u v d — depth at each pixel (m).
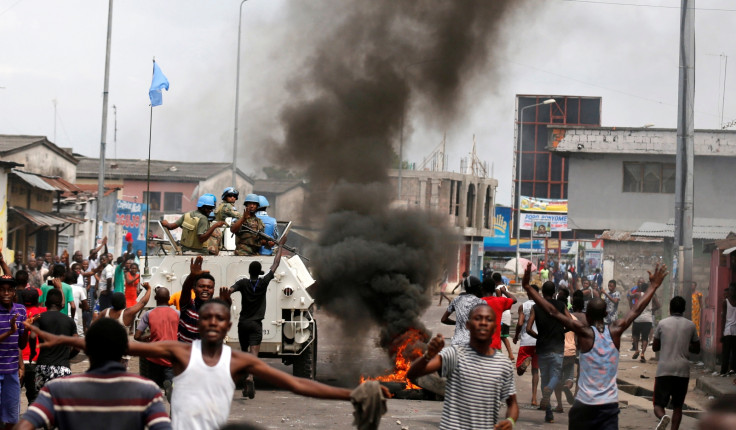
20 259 23.00
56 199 41.09
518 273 48.34
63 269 13.95
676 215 16.56
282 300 13.97
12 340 8.95
